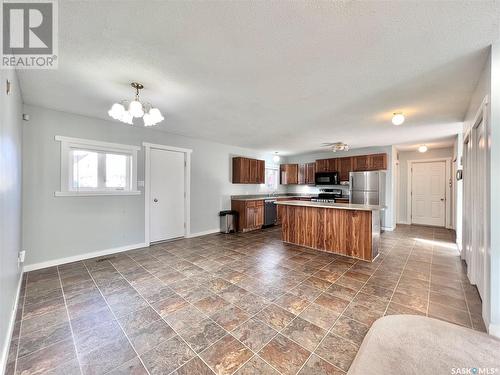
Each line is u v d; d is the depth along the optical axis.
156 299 2.33
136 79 2.31
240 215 5.79
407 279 2.81
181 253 3.89
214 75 2.23
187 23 1.52
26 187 3.03
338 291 2.49
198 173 5.28
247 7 1.38
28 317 2.01
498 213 1.76
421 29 1.56
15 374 1.42
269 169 7.52
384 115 3.43
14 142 2.19
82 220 3.54
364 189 5.82
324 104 2.99
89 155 3.66
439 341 1.67
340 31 1.59
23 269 2.97
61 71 2.16
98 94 2.68
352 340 1.71
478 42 1.71
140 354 1.58
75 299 2.32
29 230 3.06
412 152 6.80
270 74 2.21
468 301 2.27
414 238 5.01
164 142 4.58
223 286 2.62
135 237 4.16
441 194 6.37
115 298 2.35
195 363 1.50
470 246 2.79
